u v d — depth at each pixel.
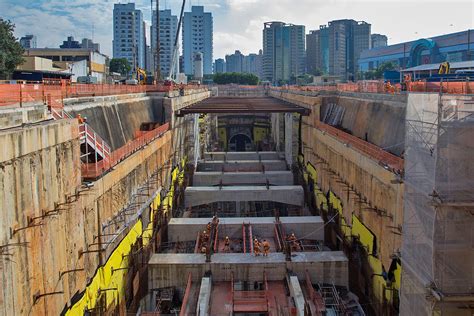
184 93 72.19
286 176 68.50
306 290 38.06
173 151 59.28
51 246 22.31
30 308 20.09
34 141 20.69
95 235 28.89
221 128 126.44
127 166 35.75
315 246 47.41
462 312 20.14
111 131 41.91
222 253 41.34
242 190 59.78
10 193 18.59
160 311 37.41
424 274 21.23
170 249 48.34
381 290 33.22
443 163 19.95
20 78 69.62
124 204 36.00
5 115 20.73
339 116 58.66
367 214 37.25
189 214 60.00
